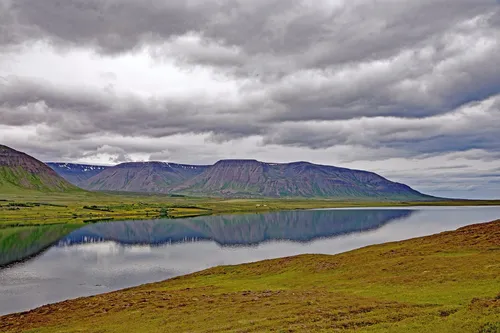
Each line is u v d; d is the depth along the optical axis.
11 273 98.56
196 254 127.19
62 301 67.19
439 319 33.69
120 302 57.94
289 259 90.62
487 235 81.69
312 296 50.16
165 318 45.50
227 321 41.16
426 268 60.31
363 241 150.50
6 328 50.25
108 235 184.75
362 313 38.81
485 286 44.91
